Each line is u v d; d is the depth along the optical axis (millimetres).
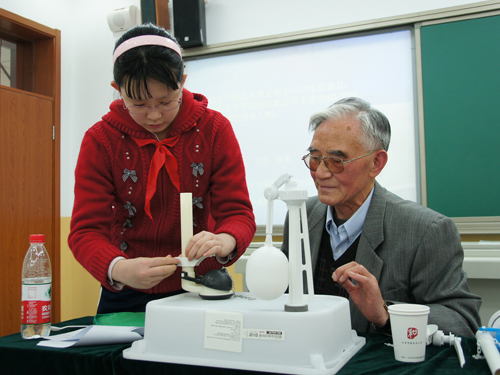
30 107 2990
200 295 882
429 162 2416
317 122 1213
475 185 2332
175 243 1075
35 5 3043
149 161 1052
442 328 950
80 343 847
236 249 944
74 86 3334
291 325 686
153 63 823
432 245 1110
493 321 951
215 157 1087
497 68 2316
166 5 2943
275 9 2795
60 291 3121
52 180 3135
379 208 1205
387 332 944
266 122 2801
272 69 2799
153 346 779
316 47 2707
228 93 2889
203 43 2893
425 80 2439
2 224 2783
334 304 806
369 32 2596
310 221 1339
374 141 1163
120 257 898
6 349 857
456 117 2379
